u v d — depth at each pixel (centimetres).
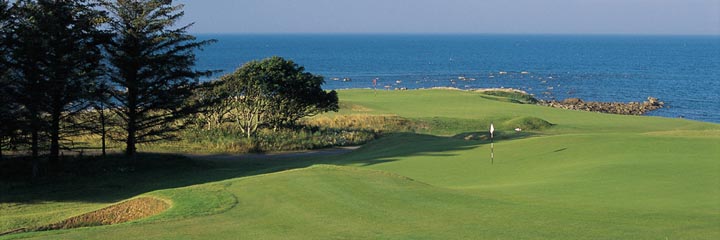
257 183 2098
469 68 19388
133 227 1568
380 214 1634
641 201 1766
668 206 1688
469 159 2981
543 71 17988
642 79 14862
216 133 4809
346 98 8262
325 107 5422
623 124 6262
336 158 3659
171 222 1612
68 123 3866
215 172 3359
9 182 3016
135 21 3416
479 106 7544
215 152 4359
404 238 1391
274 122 5169
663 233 1378
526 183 2169
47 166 3350
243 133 4878
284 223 1566
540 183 2130
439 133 5744
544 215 1584
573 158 2667
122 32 3478
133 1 3459
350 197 1847
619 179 2119
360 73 17000
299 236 1434
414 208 1698
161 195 1997
